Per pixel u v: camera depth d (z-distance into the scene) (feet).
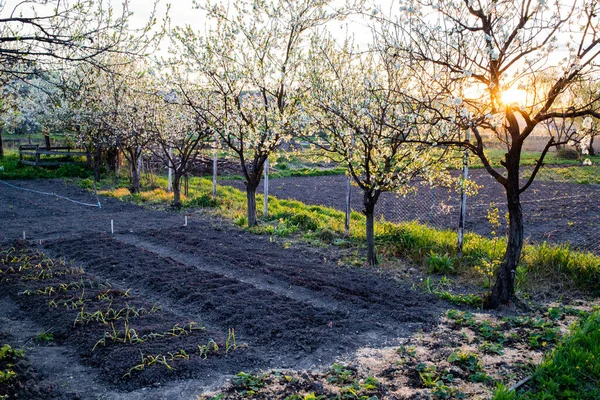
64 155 79.56
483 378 14.97
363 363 16.12
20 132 125.08
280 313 20.02
